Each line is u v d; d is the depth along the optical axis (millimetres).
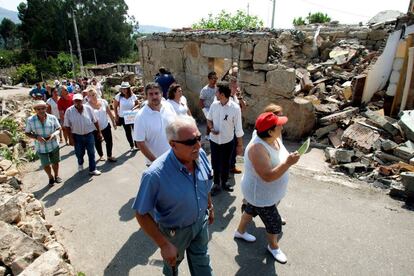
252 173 2992
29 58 53094
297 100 6602
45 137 5176
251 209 3389
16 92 25781
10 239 3174
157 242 2213
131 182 5527
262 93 7117
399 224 3910
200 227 2473
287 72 6480
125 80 19375
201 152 2551
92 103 6203
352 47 9648
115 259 3496
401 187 4477
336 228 3875
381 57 7012
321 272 3176
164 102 4039
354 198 4523
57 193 5195
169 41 9172
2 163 5941
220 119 4492
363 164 5246
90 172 5902
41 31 53375
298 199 4562
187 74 8992
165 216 2314
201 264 2592
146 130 3705
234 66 8250
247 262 3346
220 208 4441
